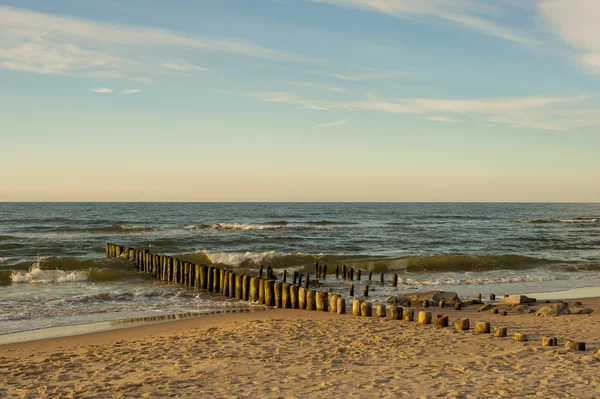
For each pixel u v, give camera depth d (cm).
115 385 773
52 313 1495
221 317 1424
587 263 2880
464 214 10550
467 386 710
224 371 829
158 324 1338
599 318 1296
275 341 1048
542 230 5856
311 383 748
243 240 4056
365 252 3506
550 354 882
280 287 1606
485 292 1967
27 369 898
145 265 2431
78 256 3073
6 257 2928
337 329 1159
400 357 888
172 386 755
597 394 667
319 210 12162
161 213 9731
